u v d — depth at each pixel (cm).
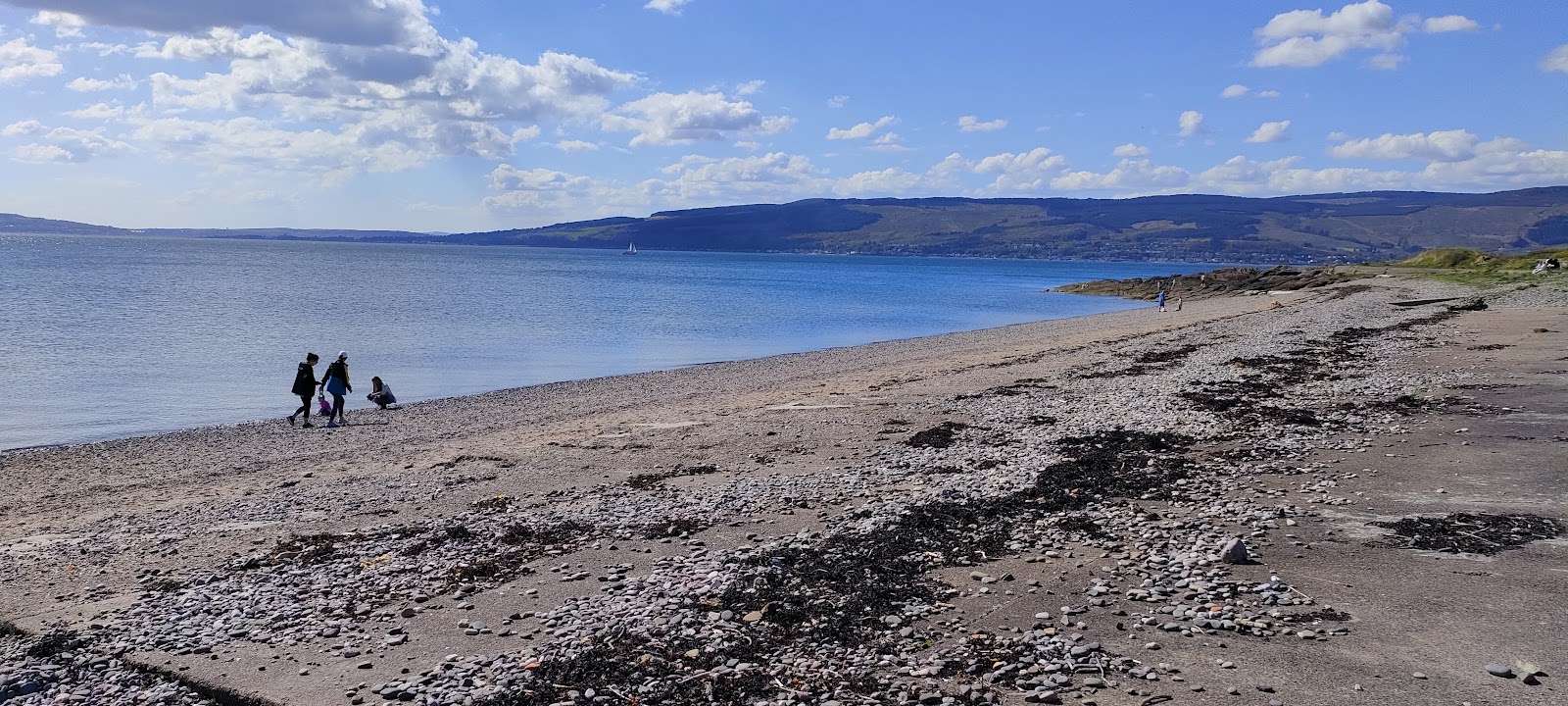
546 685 763
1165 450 1661
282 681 801
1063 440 1803
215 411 2941
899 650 813
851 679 758
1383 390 2297
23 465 2073
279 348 4612
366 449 2238
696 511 1370
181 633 921
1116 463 1549
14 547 1328
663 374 3838
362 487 1694
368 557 1180
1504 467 1434
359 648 870
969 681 747
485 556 1168
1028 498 1344
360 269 15550
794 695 728
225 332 5225
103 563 1216
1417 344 3438
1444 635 804
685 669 786
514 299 9050
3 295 7250
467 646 866
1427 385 2336
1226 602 895
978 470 1602
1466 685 710
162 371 3781
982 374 3291
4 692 796
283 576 1106
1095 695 713
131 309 6500
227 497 1689
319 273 13425
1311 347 3472
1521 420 1823
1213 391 2422
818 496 1441
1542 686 704
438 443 2297
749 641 839
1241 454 1590
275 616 962
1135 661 772
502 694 752
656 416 2569
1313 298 7969
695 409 2700
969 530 1184
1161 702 698
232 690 784
